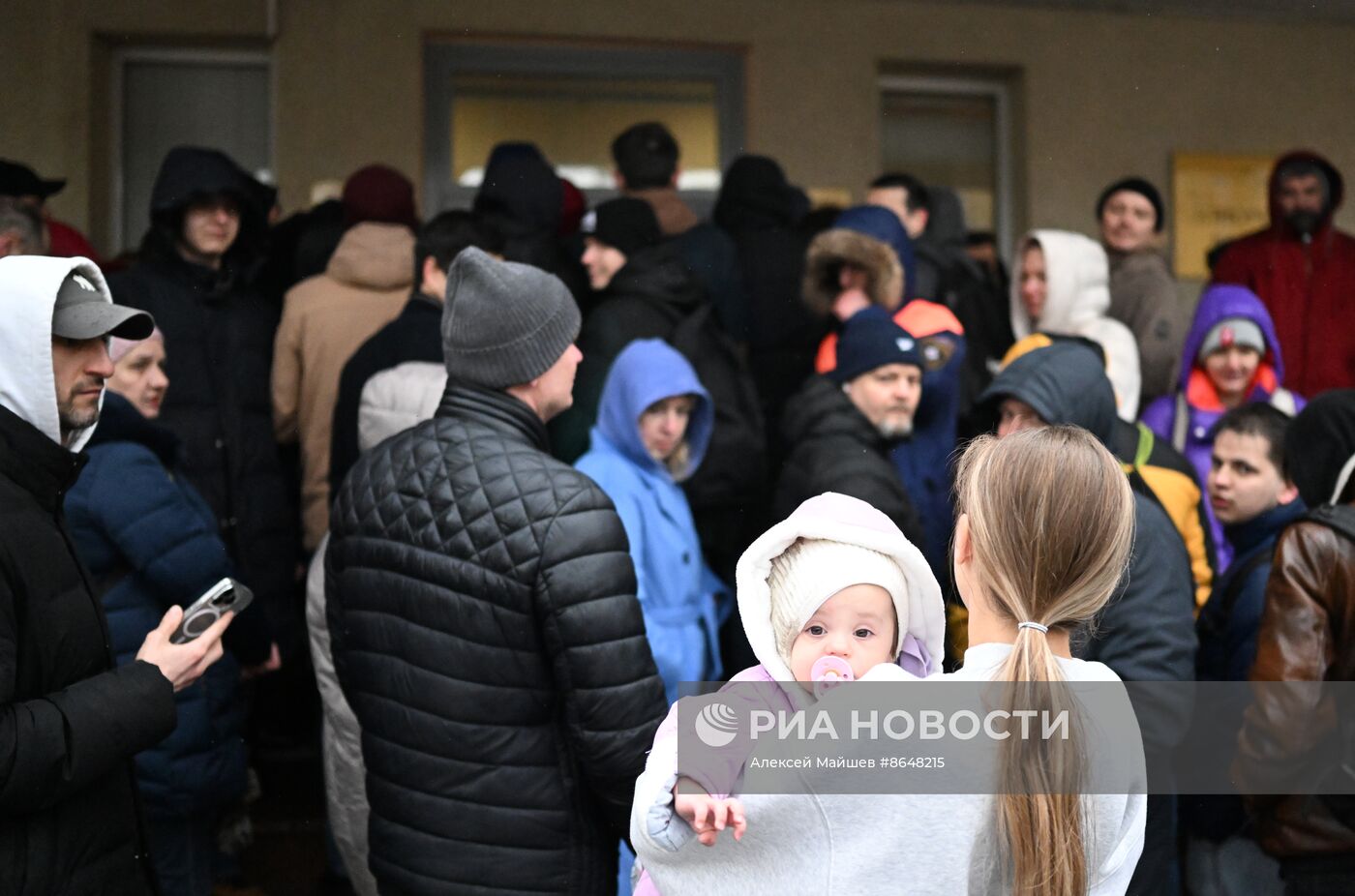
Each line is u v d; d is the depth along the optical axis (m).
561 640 2.33
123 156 6.04
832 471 3.46
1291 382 5.07
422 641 2.38
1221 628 3.24
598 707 2.32
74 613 2.15
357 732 3.20
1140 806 1.63
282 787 4.74
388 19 6.07
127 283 4.12
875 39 6.46
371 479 2.49
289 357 4.38
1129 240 4.98
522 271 2.52
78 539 2.94
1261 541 3.41
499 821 2.38
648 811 1.64
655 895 1.82
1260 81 6.69
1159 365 4.79
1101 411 3.04
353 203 4.46
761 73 6.40
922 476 3.84
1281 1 6.55
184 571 2.99
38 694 2.10
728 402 4.05
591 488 2.39
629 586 2.38
